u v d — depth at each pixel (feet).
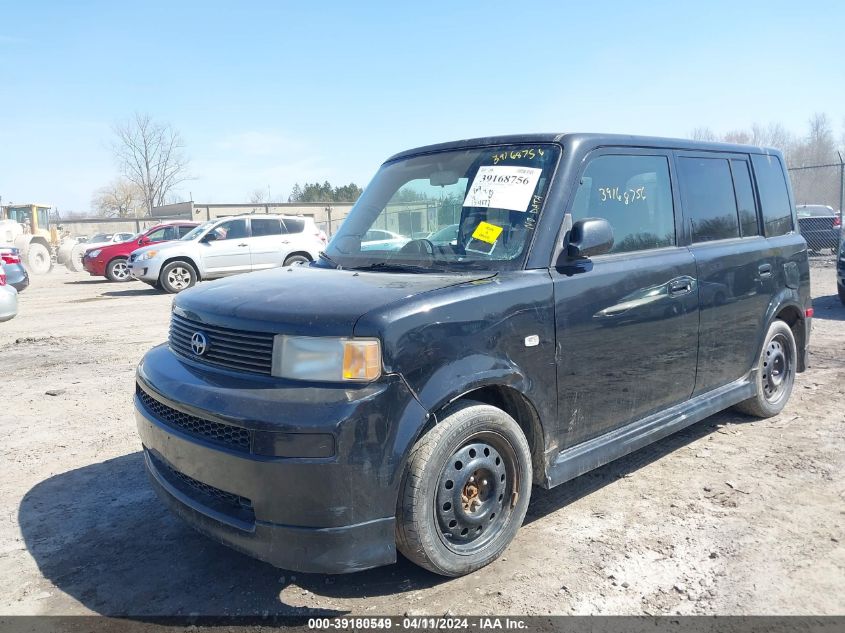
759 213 16.10
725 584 9.61
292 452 8.29
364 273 11.33
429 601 9.36
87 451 15.62
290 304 9.34
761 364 16.01
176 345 10.91
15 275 47.85
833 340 26.05
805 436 15.61
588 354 11.18
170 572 10.35
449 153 12.88
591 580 9.78
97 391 20.95
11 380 22.59
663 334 12.63
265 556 8.63
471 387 9.34
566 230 11.05
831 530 11.10
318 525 8.38
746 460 14.28
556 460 10.98
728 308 14.39
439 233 11.91
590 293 11.14
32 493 13.33
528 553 10.59
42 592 9.84
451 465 9.43
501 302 9.87
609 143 12.26
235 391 8.89
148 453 10.89
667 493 12.74
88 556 10.89
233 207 167.32
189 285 50.85
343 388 8.52
